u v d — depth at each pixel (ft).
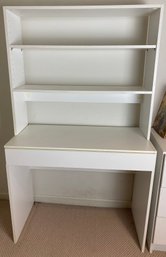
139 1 5.63
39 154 5.38
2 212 7.25
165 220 5.54
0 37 6.13
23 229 6.56
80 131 6.35
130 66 6.17
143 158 5.18
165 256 5.74
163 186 5.27
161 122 6.01
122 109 6.58
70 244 6.06
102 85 6.37
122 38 5.96
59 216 7.10
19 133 6.18
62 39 6.08
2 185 7.71
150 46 5.05
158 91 6.29
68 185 7.48
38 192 7.67
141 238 5.88
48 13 5.41
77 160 5.36
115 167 5.33
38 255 5.72
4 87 6.57
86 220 6.94
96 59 6.17
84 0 5.75
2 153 7.31
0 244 6.05
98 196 7.52
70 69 6.31
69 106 6.64
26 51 6.23
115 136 6.00
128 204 7.50
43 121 6.87
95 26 5.92
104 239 6.23
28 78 6.48
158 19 4.92
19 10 5.15
